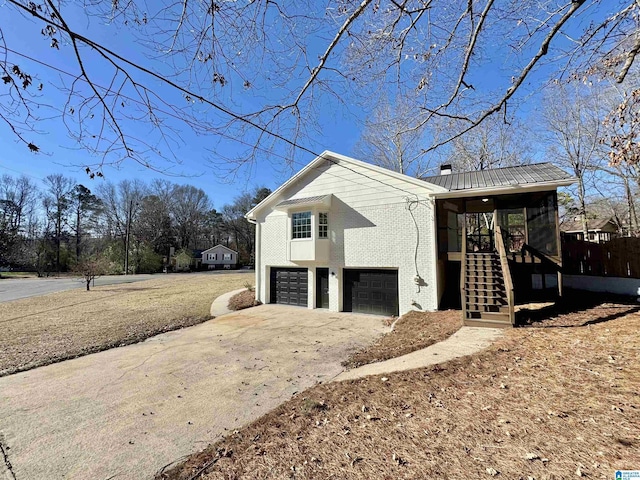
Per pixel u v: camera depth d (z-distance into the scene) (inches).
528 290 393.4
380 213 442.6
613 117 158.1
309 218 485.4
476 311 300.8
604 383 147.2
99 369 243.1
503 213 472.4
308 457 116.7
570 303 333.7
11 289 871.1
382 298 443.2
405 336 298.2
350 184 470.3
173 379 218.5
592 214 839.1
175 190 2064.5
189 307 529.7
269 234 561.6
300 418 148.7
